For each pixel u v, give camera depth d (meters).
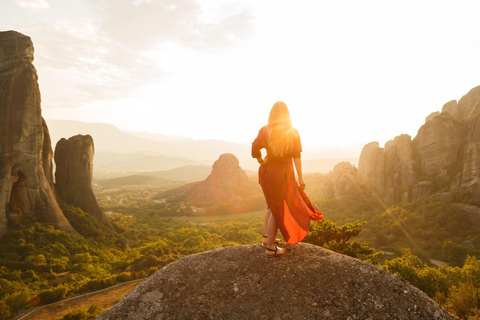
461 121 116.75
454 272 30.72
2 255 64.31
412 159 119.50
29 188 78.25
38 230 75.56
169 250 86.56
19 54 78.69
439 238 78.75
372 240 87.81
